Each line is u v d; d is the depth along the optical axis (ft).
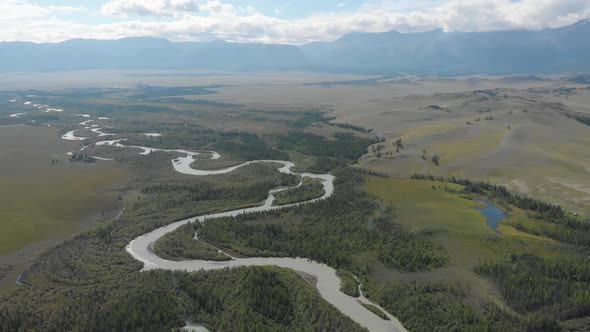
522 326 356.38
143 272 452.76
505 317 367.86
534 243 515.50
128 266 470.39
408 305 392.68
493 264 453.99
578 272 428.97
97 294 409.28
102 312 377.09
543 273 438.40
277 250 510.99
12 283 443.32
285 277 435.12
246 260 491.31
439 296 403.54
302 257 499.10
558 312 371.35
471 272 449.06
